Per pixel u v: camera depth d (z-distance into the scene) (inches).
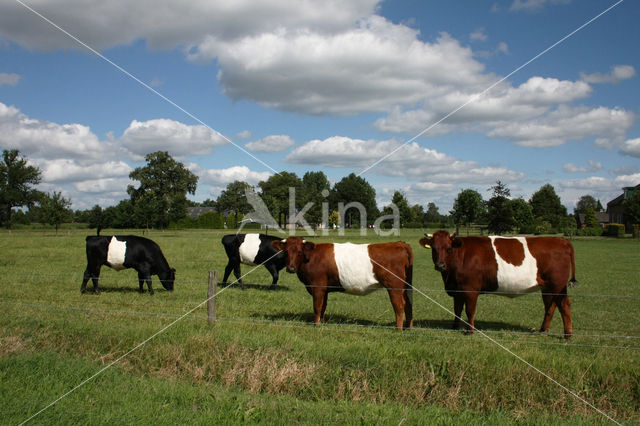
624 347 296.2
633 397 229.1
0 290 474.9
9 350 284.5
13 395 225.3
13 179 2509.8
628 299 515.5
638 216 2496.3
